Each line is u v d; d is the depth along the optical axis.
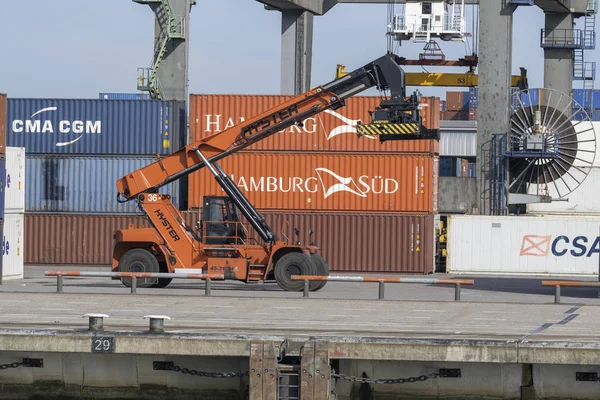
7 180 153.50
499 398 82.44
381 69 133.12
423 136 125.88
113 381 86.19
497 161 199.38
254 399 78.25
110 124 183.38
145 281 138.75
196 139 182.62
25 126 184.88
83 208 183.88
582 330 90.44
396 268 180.25
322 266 137.12
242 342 79.94
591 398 81.06
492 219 187.62
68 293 118.88
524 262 186.88
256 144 182.38
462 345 78.75
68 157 184.00
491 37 199.25
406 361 82.44
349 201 181.38
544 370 81.56
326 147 181.62
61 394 86.81
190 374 83.81
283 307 108.31
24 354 86.38
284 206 182.12
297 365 79.00
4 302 110.31
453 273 187.88
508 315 103.00
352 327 91.19
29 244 184.12
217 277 119.62
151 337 81.19
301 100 137.00
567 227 186.38
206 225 136.75
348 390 83.12
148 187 138.75
